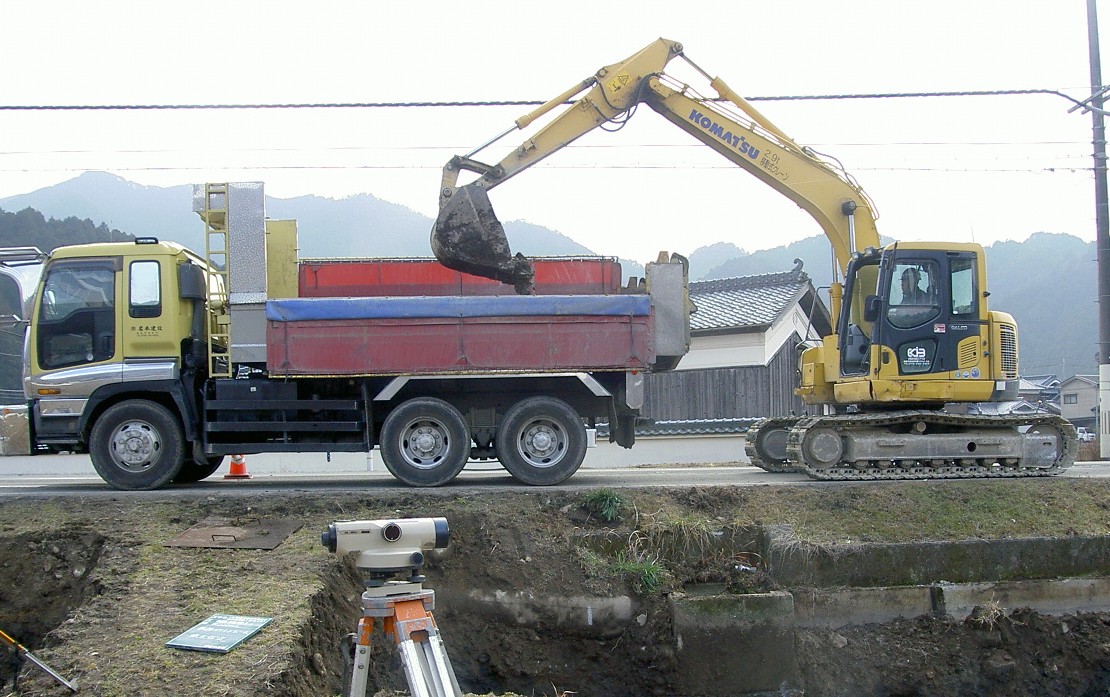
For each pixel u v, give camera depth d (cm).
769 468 1195
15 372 2878
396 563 450
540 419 981
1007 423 1046
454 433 966
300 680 552
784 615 784
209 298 1002
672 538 844
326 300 952
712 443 1825
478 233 1015
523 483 1013
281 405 961
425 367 955
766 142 1105
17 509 838
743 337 2000
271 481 1152
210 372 966
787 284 2136
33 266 1087
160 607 629
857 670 795
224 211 975
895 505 912
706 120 1099
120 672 530
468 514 838
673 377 2070
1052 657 820
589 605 787
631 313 977
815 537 853
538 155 1056
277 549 747
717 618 776
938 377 1038
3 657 692
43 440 967
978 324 1053
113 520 807
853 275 1091
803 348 1216
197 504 848
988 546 861
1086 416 4372
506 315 966
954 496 934
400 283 1138
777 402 2005
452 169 1040
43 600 729
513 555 810
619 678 775
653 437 1841
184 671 531
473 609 783
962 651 812
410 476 960
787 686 775
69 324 973
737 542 856
